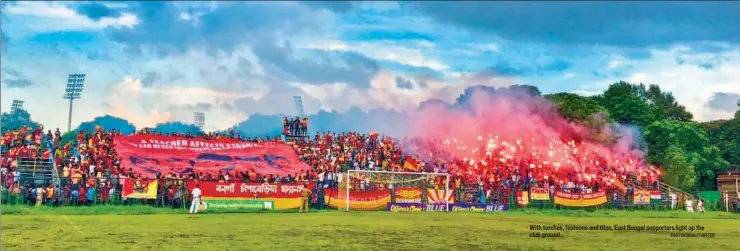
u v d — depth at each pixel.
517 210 41.88
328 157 47.72
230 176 40.44
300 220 29.23
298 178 42.41
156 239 20.84
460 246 20.56
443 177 46.66
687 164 56.12
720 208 47.19
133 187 33.44
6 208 30.22
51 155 39.16
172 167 41.25
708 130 59.97
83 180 33.84
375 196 38.88
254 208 35.28
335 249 19.22
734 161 59.19
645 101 59.56
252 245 19.75
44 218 27.31
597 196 45.12
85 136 41.09
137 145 42.16
